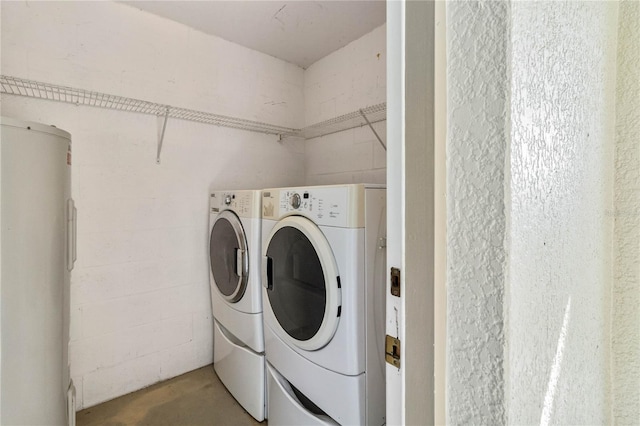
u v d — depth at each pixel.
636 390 0.62
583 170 0.54
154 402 1.86
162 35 2.03
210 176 2.27
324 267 1.21
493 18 0.37
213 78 2.26
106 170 1.85
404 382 0.46
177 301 2.13
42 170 1.07
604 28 0.60
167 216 2.08
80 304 1.78
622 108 0.63
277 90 2.61
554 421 0.47
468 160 0.39
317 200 1.29
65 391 1.22
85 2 1.76
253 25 2.14
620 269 0.63
